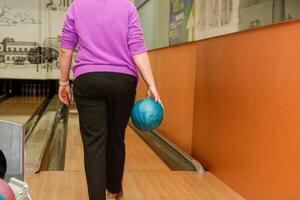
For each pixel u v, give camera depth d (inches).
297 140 75.0
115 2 77.8
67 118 238.7
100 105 76.3
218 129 114.0
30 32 343.6
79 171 120.2
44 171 119.0
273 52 84.0
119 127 80.8
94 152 75.8
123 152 84.8
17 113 259.6
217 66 115.0
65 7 346.3
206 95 124.0
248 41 95.5
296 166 75.2
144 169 124.5
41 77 348.2
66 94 83.7
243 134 97.9
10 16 340.2
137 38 77.5
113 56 76.1
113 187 87.3
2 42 341.4
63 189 102.4
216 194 100.7
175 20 183.6
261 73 89.1
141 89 239.8
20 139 53.7
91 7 77.2
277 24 82.2
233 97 103.8
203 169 120.4
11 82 374.9
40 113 259.8
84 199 95.7
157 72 198.5
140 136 181.2
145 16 277.6
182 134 150.9
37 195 97.4
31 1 341.7
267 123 86.4
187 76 145.6
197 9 148.8
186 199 97.3
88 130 76.7
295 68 75.9
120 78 75.5
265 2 94.4
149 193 101.3
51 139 174.4
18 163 54.0
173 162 134.1
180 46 155.3
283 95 80.0
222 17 122.3
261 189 88.7
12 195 46.7
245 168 96.6
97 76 74.5
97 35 76.1
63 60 80.0
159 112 80.5
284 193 79.3
